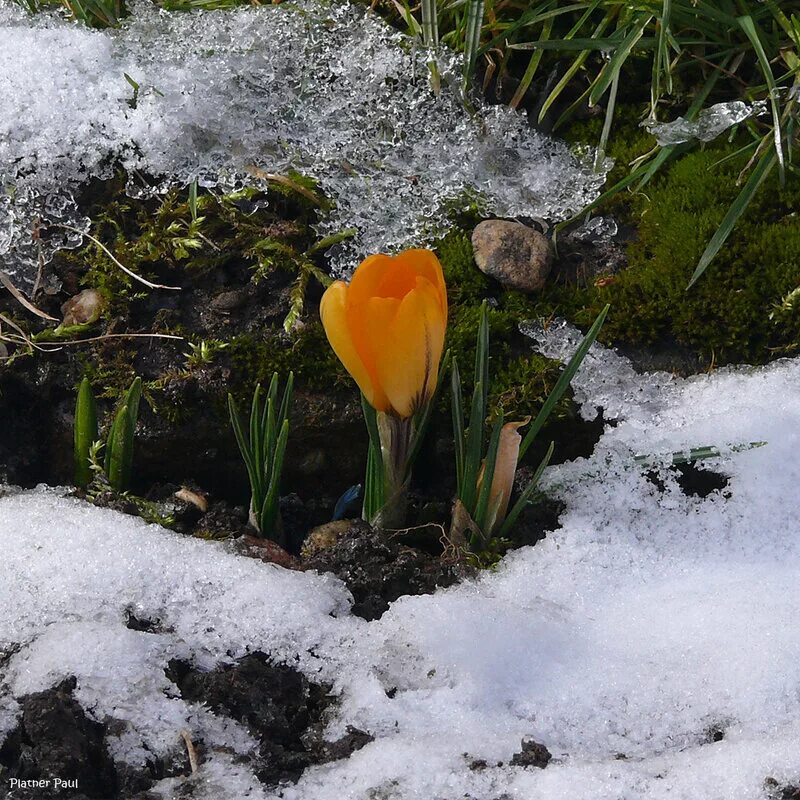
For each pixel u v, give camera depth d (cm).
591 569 207
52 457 211
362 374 204
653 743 203
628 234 212
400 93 214
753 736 203
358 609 206
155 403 210
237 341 211
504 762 202
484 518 208
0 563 205
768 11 214
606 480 209
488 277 212
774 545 208
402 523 209
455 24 216
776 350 211
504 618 205
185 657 204
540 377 211
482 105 215
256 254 212
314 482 212
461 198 213
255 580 206
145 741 203
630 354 211
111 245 212
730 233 212
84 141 212
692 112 213
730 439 209
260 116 213
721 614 206
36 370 211
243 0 216
